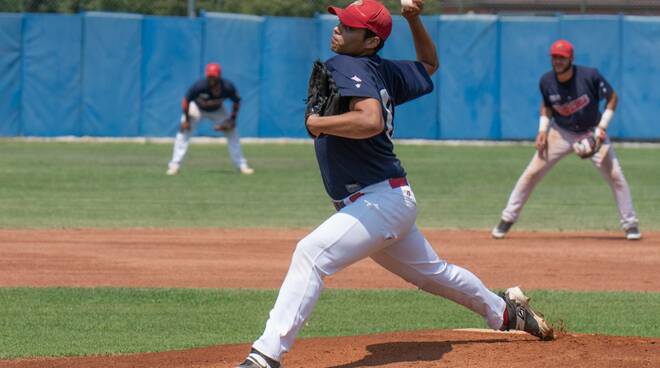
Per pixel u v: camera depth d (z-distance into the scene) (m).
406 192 19.03
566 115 42.38
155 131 99.38
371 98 17.84
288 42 99.19
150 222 48.72
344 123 17.64
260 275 34.97
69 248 40.25
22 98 97.25
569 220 51.81
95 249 40.12
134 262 37.22
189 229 46.53
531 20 98.25
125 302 29.91
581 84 41.66
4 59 96.19
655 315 28.33
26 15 96.19
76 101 97.69
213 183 66.88
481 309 21.14
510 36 98.88
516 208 44.16
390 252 20.03
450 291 20.72
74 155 85.62
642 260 38.69
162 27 97.62
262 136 100.38
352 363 20.12
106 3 101.44
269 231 46.16
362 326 26.81
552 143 43.12
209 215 51.72
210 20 97.50
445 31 99.25
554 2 120.25
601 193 65.25
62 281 33.25
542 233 46.72
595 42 98.00
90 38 97.12
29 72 96.94
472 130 100.44
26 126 97.62
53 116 97.69
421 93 19.84
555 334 22.69
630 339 22.17
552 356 20.31
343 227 18.62
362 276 35.22
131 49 97.75
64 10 101.06
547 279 34.41
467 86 100.00
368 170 18.77
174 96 98.50
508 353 20.61
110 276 34.34
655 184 69.31
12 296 30.42
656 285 33.53
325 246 18.61
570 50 41.28
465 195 62.50
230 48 98.12
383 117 18.52
